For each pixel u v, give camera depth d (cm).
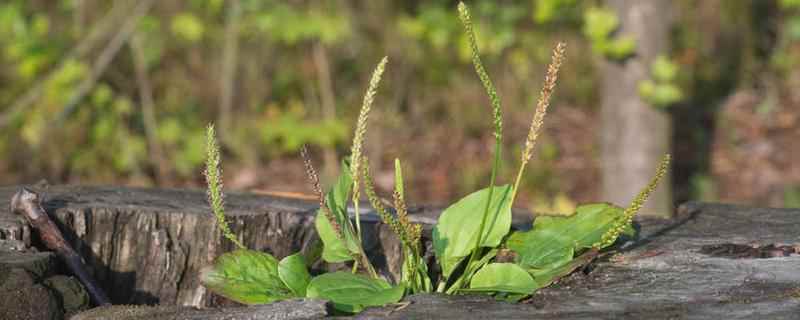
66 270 249
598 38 581
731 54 846
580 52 815
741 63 842
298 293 226
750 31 852
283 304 210
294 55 773
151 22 693
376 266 263
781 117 796
